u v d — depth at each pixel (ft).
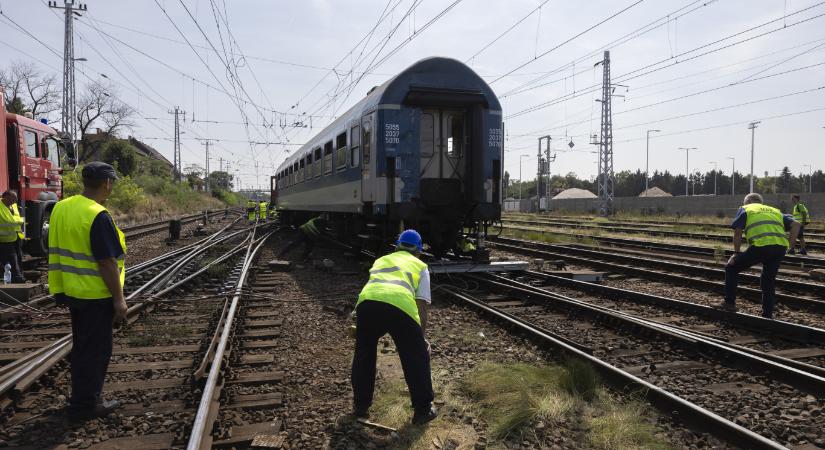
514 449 10.96
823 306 22.82
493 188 31.76
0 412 12.42
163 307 24.14
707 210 133.39
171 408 12.79
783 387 13.92
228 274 34.37
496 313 21.12
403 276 12.32
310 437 11.43
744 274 30.94
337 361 16.58
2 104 32.35
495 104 31.78
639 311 23.13
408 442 11.25
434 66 31.04
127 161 181.78
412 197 30.66
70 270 11.69
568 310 22.59
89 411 12.06
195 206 168.45
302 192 58.44
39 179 37.76
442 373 15.25
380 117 30.27
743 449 10.68
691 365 15.79
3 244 28.37
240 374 15.14
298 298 26.37
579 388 13.66
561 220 107.24
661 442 10.99
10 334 19.69
